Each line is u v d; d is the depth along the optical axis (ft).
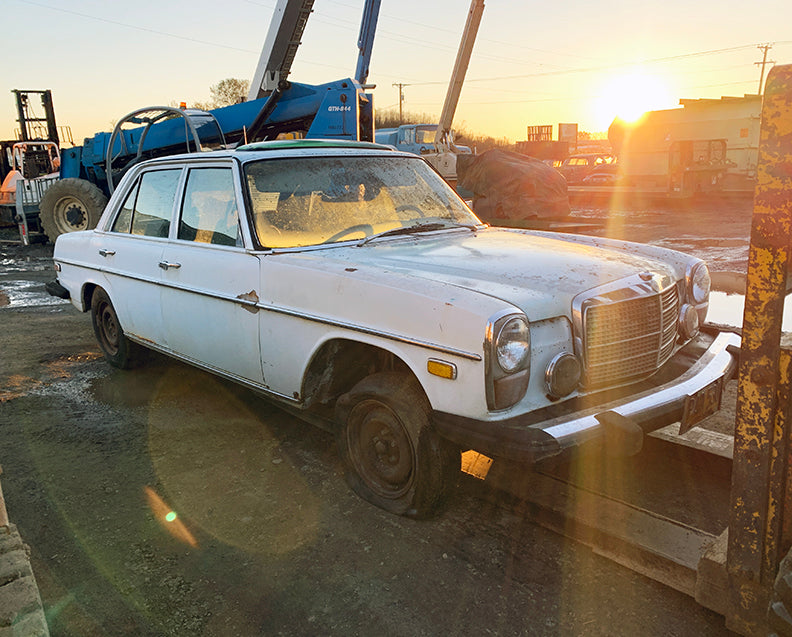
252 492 10.67
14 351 19.11
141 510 10.20
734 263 29.53
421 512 9.45
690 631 7.26
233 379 12.28
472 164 48.21
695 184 66.13
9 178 53.11
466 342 8.13
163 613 7.86
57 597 8.18
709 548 6.86
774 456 5.84
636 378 9.55
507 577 8.30
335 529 9.51
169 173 13.87
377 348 9.86
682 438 10.89
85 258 16.33
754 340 5.69
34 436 13.05
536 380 8.55
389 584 8.24
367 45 56.18
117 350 16.48
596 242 12.28
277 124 38.78
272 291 10.79
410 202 12.89
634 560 8.24
